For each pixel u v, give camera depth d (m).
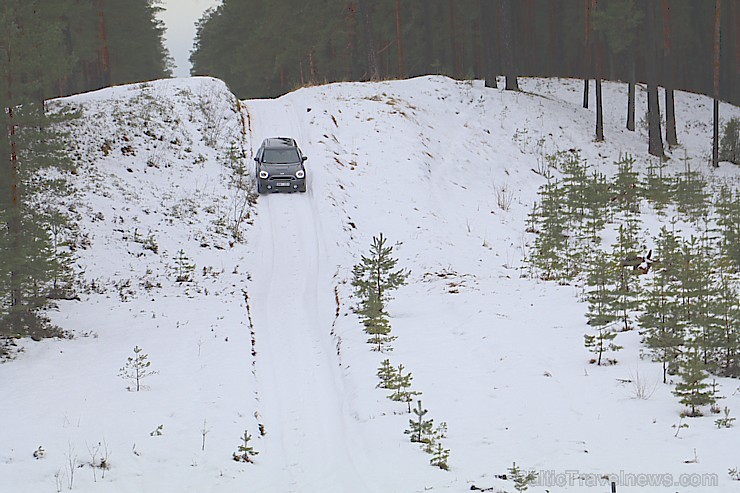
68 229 49.41
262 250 53.09
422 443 22.62
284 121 79.00
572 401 25.36
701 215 59.41
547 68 140.62
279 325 38.53
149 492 20.11
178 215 55.84
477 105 86.38
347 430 24.98
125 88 76.12
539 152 79.50
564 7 130.50
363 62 130.00
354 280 39.44
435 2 127.19
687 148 92.31
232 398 27.52
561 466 20.00
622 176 65.69
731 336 27.64
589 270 44.25
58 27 38.09
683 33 119.12
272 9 136.25
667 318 29.91
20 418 25.02
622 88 108.38
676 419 23.08
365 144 72.25
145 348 34.00
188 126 70.69
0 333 33.94
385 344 33.69
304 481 20.88
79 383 28.98
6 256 33.69
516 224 61.66
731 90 126.88
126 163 61.25
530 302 39.59
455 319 37.47
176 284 45.94
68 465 21.41
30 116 36.28
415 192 64.38
